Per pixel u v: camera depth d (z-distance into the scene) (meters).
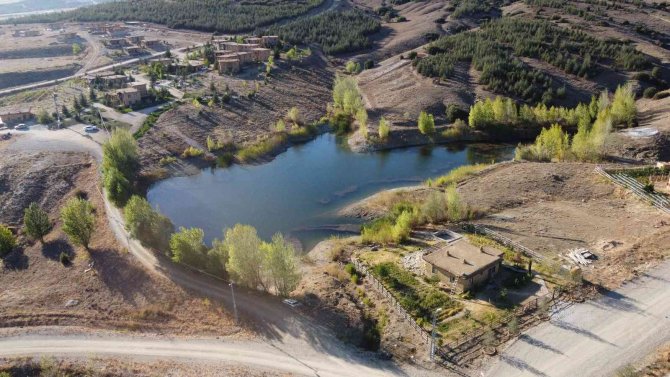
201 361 49.84
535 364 44.09
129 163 94.56
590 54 141.88
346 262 66.62
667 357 42.56
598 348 45.12
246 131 118.94
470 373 44.09
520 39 150.00
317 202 90.25
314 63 167.25
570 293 52.75
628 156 93.19
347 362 48.00
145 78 153.12
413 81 141.75
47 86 155.00
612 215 69.69
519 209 75.06
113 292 63.53
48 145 105.81
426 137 116.81
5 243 74.81
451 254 59.25
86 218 72.19
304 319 55.00
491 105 118.44
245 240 59.31
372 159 109.06
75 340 54.72
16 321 58.62
